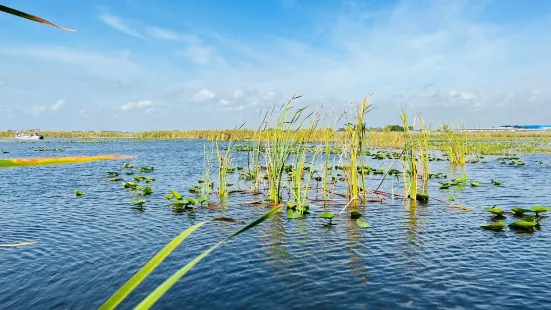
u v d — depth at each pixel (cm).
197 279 471
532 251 560
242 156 2528
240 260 535
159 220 766
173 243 143
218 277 477
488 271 489
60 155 2772
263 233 665
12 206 905
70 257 552
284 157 910
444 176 1383
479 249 572
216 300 417
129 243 616
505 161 1986
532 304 403
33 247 595
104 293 441
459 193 1043
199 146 4078
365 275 482
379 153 2375
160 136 7838
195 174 1578
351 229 688
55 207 893
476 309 395
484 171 1558
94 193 1086
